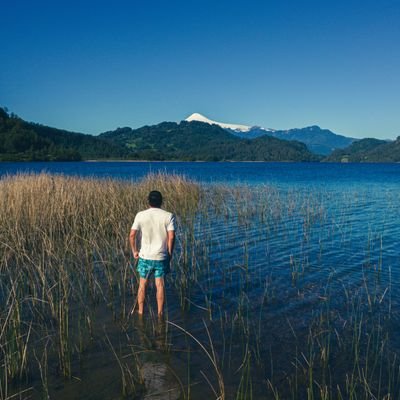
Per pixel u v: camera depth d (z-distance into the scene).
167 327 5.23
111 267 7.77
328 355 4.49
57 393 3.75
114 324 5.30
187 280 7.02
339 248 9.85
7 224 9.29
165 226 5.43
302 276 7.53
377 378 4.07
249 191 21.28
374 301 6.19
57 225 10.27
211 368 4.23
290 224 13.09
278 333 5.09
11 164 81.19
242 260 8.66
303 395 3.79
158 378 4.02
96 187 14.48
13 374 4.04
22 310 5.71
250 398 3.71
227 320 5.48
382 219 14.42
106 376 4.05
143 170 61.41
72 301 6.10
